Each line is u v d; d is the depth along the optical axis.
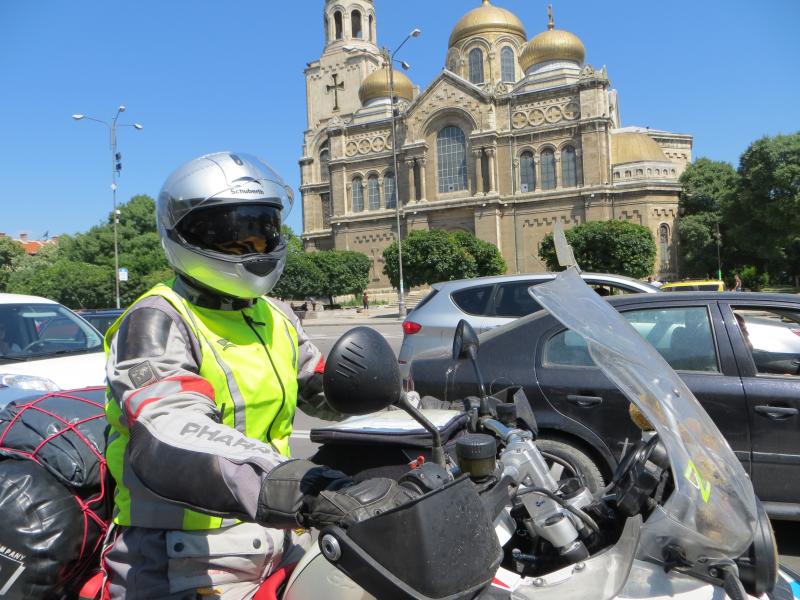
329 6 64.25
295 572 1.68
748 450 3.96
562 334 4.38
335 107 63.22
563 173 49.44
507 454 1.77
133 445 1.38
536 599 1.49
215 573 1.69
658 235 48.44
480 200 50.09
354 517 1.15
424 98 53.09
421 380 4.59
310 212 62.22
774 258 49.56
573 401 4.15
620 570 1.50
